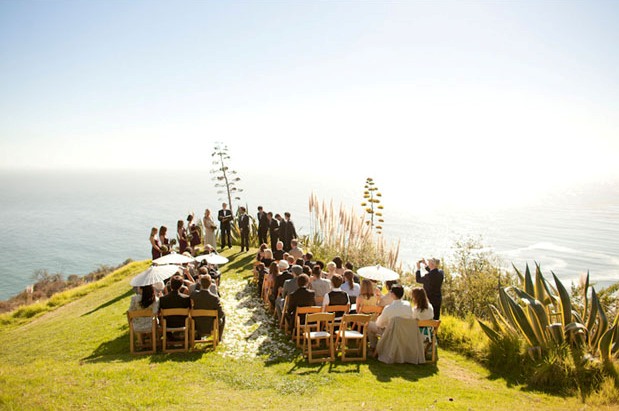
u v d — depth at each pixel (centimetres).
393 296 821
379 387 668
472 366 826
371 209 1802
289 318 938
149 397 594
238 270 1672
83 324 1172
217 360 801
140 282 873
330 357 809
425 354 839
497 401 632
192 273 1237
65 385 631
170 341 884
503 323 905
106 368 724
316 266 1003
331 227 1906
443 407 589
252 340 930
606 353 720
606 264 14350
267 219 1953
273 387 665
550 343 781
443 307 1408
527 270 972
